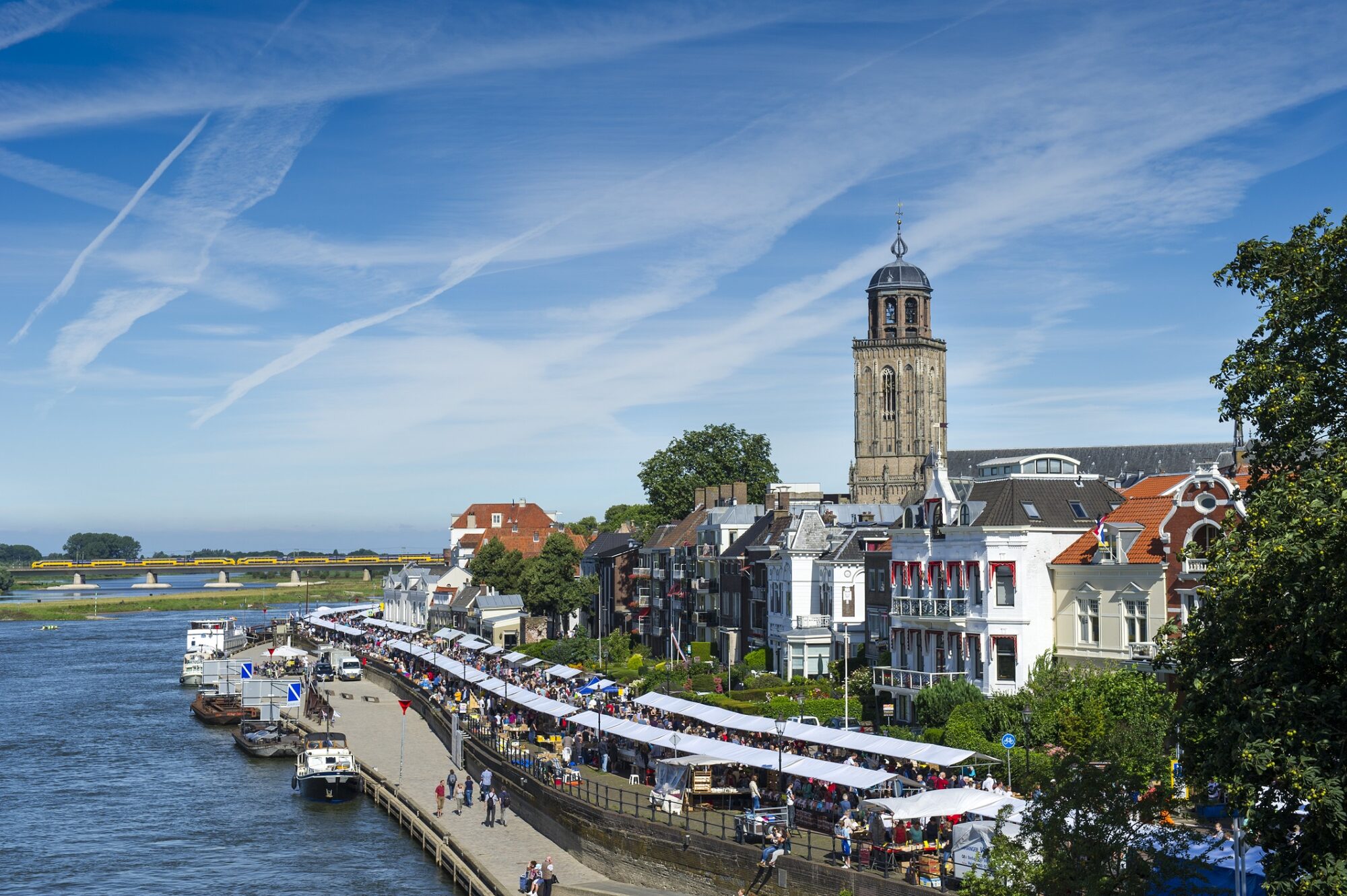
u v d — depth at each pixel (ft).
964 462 646.33
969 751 206.39
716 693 341.62
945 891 167.12
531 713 361.30
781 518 419.95
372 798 325.01
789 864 189.47
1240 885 129.70
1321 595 116.06
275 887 243.60
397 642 559.79
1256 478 151.33
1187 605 238.48
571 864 240.53
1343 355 144.46
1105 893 127.24
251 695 432.66
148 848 274.16
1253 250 160.35
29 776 355.15
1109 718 208.74
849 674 341.62
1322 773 110.42
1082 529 272.31
